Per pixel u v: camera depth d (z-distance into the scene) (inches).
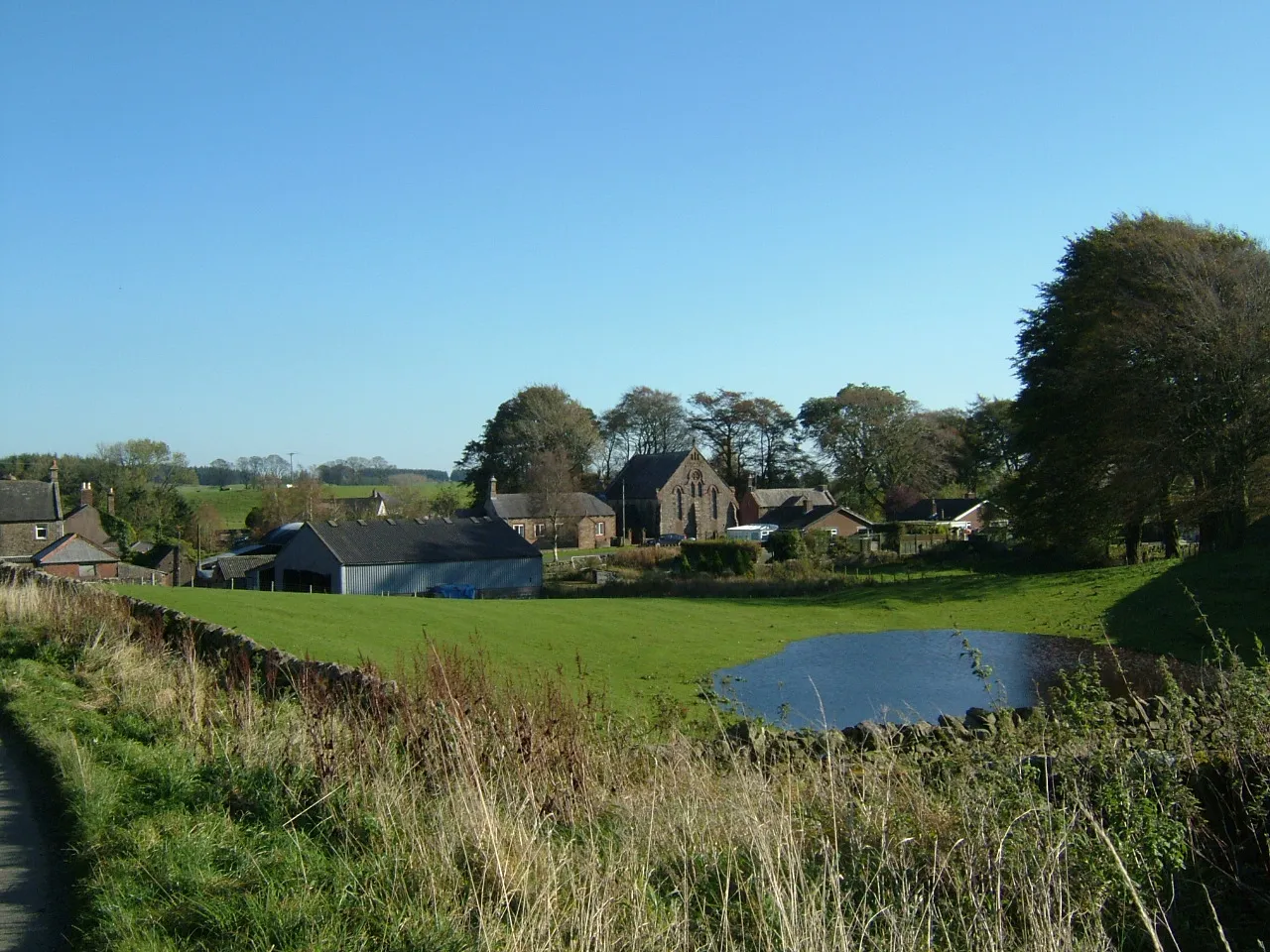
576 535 3127.5
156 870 206.5
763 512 3518.7
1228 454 1334.9
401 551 1956.2
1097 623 1057.5
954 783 240.5
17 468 3004.4
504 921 184.4
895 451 3218.5
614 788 270.5
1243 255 1339.8
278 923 179.2
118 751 301.0
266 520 2960.1
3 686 404.2
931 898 179.0
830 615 1245.7
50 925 190.2
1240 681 251.8
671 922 180.1
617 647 936.9
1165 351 1331.2
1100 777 217.6
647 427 3996.1
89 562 2178.9
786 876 195.8
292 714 323.9
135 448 3105.3
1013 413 1752.0
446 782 247.0
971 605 1286.9
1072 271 1637.6
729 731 357.1
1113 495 1430.9
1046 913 170.9
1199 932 190.1
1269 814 214.4
